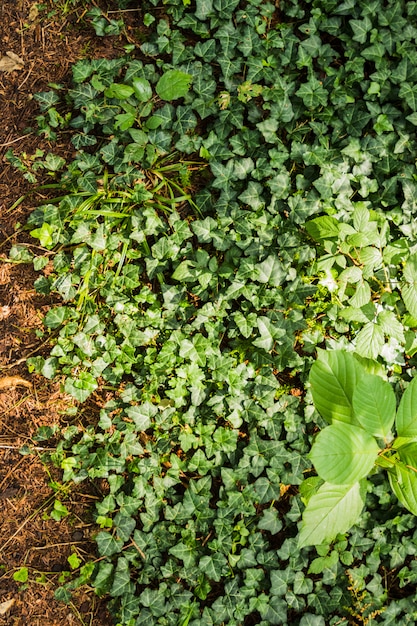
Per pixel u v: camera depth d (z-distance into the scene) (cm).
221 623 106
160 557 108
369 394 87
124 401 110
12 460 114
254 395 109
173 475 109
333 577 108
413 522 109
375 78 114
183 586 108
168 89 111
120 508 108
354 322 111
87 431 112
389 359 110
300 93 113
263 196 113
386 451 92
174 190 117
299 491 105
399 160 113
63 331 111
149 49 115
